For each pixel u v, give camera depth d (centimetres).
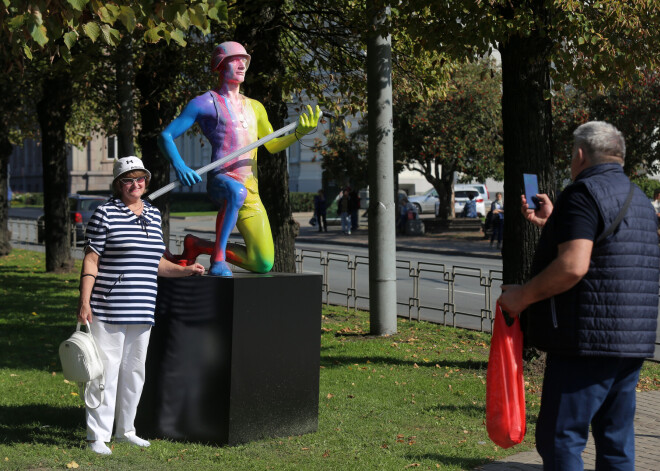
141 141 1499
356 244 2975
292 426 581
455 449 559
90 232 509
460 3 838
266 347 562
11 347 941
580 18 784
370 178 1096
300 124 581
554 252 355
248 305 549
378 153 1084
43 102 1781
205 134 574
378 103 1073
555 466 349
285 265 1162
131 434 543
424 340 1063
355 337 1086
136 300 513
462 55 888
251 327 552
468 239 3122
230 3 1113
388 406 689
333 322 1229
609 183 353
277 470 495
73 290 1538
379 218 1091
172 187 549
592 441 572
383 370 855
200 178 549
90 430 519
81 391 516
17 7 515
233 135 568
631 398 364
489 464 523
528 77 828
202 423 555
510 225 849
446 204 3547
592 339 344
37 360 873
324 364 888
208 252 589
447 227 3484
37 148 8419
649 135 2472
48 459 498
